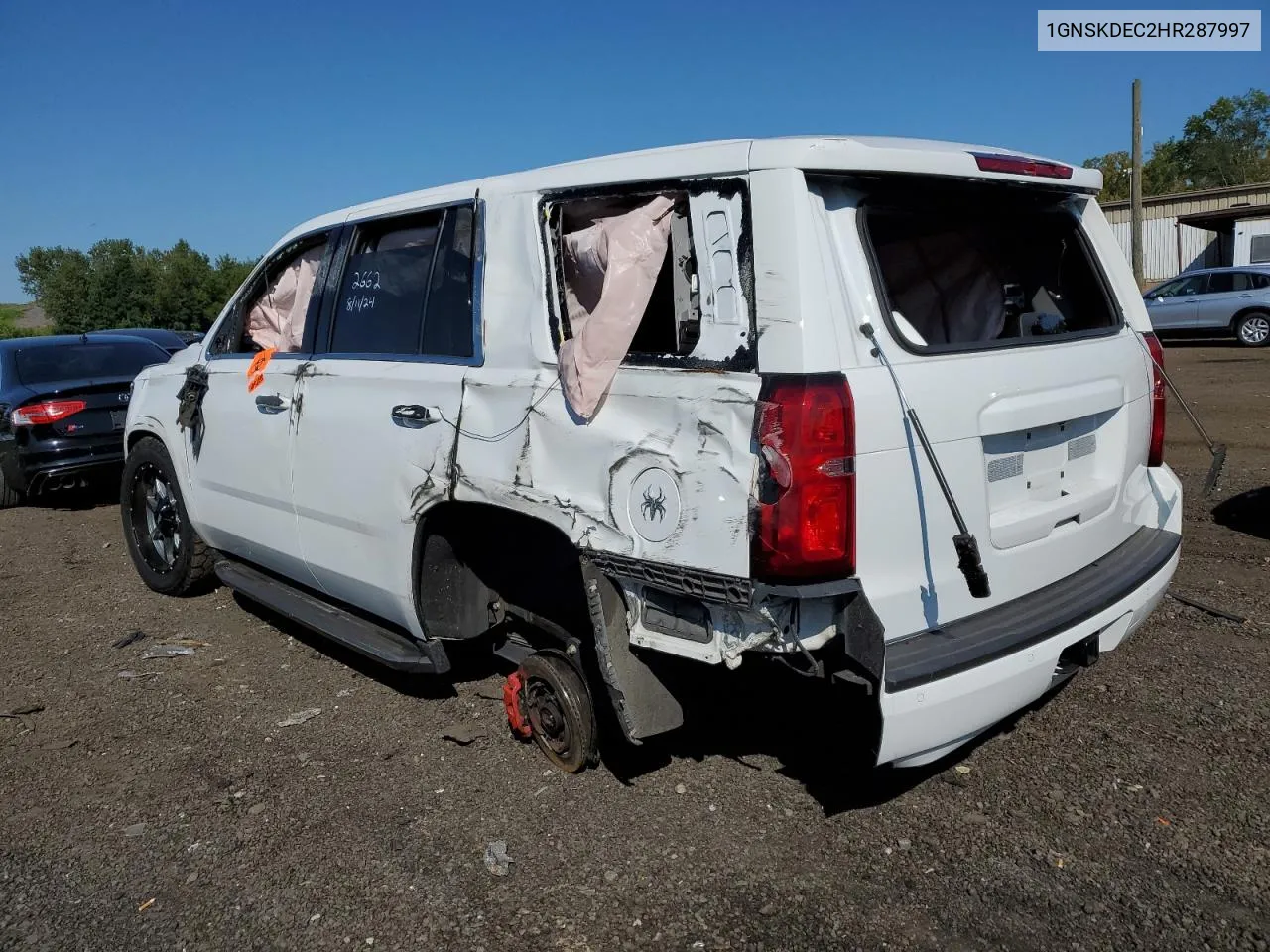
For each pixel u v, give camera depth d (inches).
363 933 112.1
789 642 108.7
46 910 118.5
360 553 160.6
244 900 118.9
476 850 127.2
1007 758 143.9
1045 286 147.3
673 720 128.0
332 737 161.3
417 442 145.6
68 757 157.8
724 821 131.2
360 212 171.0
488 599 155.7
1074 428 136.3
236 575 207.8
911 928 109.0
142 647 206.5
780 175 106.9
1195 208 1207.6
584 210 132.2
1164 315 807.1
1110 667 171.6
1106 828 125.7
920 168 114.0
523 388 131.8
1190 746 144.5
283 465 175.6
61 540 309.6
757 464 105.7
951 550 115.9
